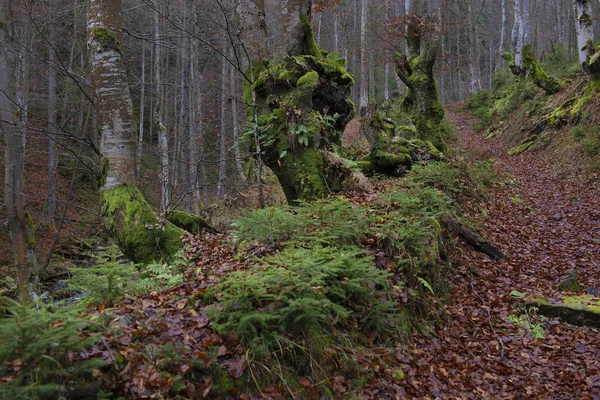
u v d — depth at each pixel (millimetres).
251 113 8422
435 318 5371
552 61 25219
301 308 3547
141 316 3695
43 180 17422
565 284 6633
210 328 3590
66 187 18297
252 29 8828
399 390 3990
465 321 5633
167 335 3375
